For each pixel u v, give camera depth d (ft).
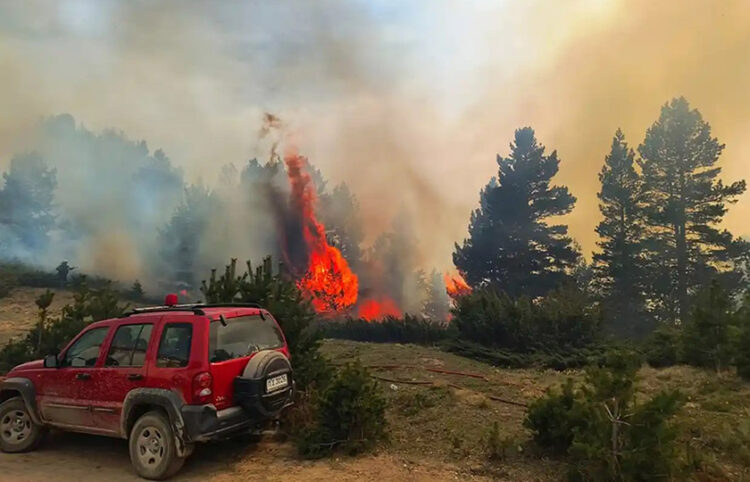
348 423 24.38
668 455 18.19
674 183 152.76
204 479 21.71
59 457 25.14
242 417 22.74
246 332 24.48
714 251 144.46
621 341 50.57
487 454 23.22
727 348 36.88
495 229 157.69
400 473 21.56
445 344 53.26
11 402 26.48
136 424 22.45
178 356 22.43
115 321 24.99
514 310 50.75
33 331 42.42
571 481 19.74
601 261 158.61
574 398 23.65
